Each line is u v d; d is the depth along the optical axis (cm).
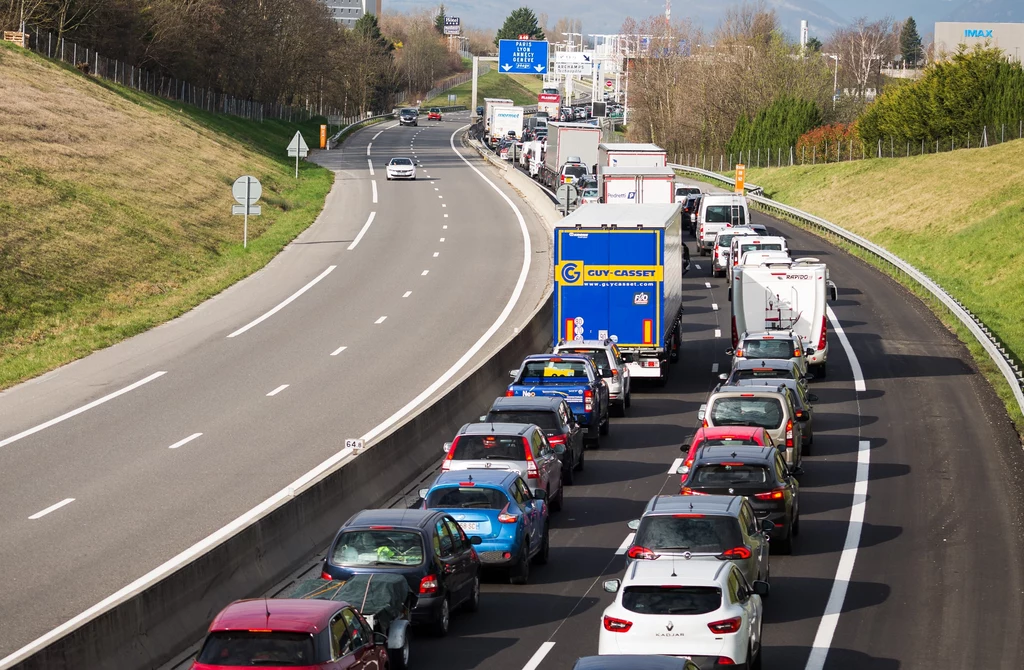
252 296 7600
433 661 2520
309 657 1917
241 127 15950
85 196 8800
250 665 1906
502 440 3575
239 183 9031
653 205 6362
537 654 2569
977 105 13625
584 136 12788
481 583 3161
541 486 3566
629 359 5659
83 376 5559
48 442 4441
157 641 2405
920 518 3756
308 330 6619
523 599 3003
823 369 6006
